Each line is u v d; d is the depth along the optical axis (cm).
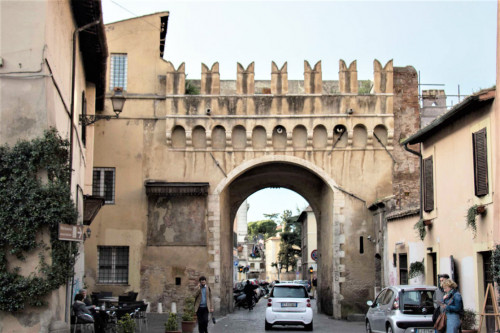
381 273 3025
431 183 2230
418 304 1691
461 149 1953
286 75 3291
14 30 1411
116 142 3259
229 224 3656
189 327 2284
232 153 3262
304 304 2505
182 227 3197
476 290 1800
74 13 1839
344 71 3294
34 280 1361
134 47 3316
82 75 2205
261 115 3262
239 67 3294
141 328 2261
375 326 1877
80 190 2108
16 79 1403
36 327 1371
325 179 3256
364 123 3259
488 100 1727
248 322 2939
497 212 1622
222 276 3281
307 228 7256
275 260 12325
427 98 3609
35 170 1393
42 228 1391
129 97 3281
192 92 3447
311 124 3256
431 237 2220
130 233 3189
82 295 1770
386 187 3250
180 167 3247
